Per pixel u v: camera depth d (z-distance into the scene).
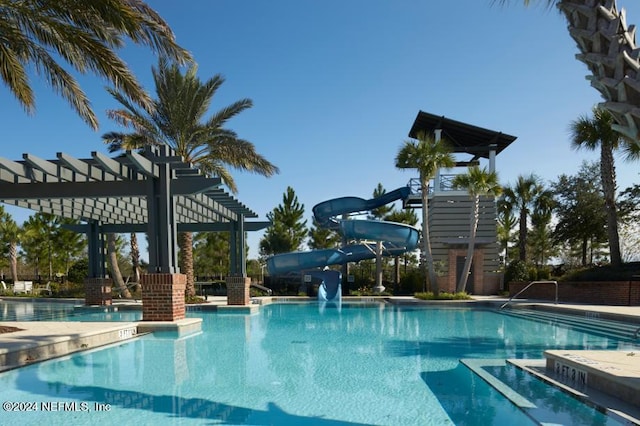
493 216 24.09
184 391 5.41
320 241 34.06
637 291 14.51
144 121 18.50
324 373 6.35
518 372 6.04
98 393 5.30
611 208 17.94
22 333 7.98
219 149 18.73
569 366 5.35
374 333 10.45
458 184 20.45
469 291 23.73
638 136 3.24
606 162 17.86
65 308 18.45
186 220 18.17
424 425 4.29
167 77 17.88
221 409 4.74
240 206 15.65
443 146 19.47
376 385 5.71
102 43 8.86
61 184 10.62
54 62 9.23
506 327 11.56
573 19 3.55
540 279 22.44
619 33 3.35
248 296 17.16
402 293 23.83
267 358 7.42
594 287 15.94
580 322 12.21
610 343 8.82
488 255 23.77
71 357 7.36
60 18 8.64
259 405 4.89
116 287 21.36
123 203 16.53
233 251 17.20
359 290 24.05
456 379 6.00
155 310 10.38
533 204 26.84
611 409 4.09
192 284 19.09
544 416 4.27
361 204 24.44
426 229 19.88
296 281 25.67
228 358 7.41
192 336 9.86
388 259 33.03
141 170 9.97
